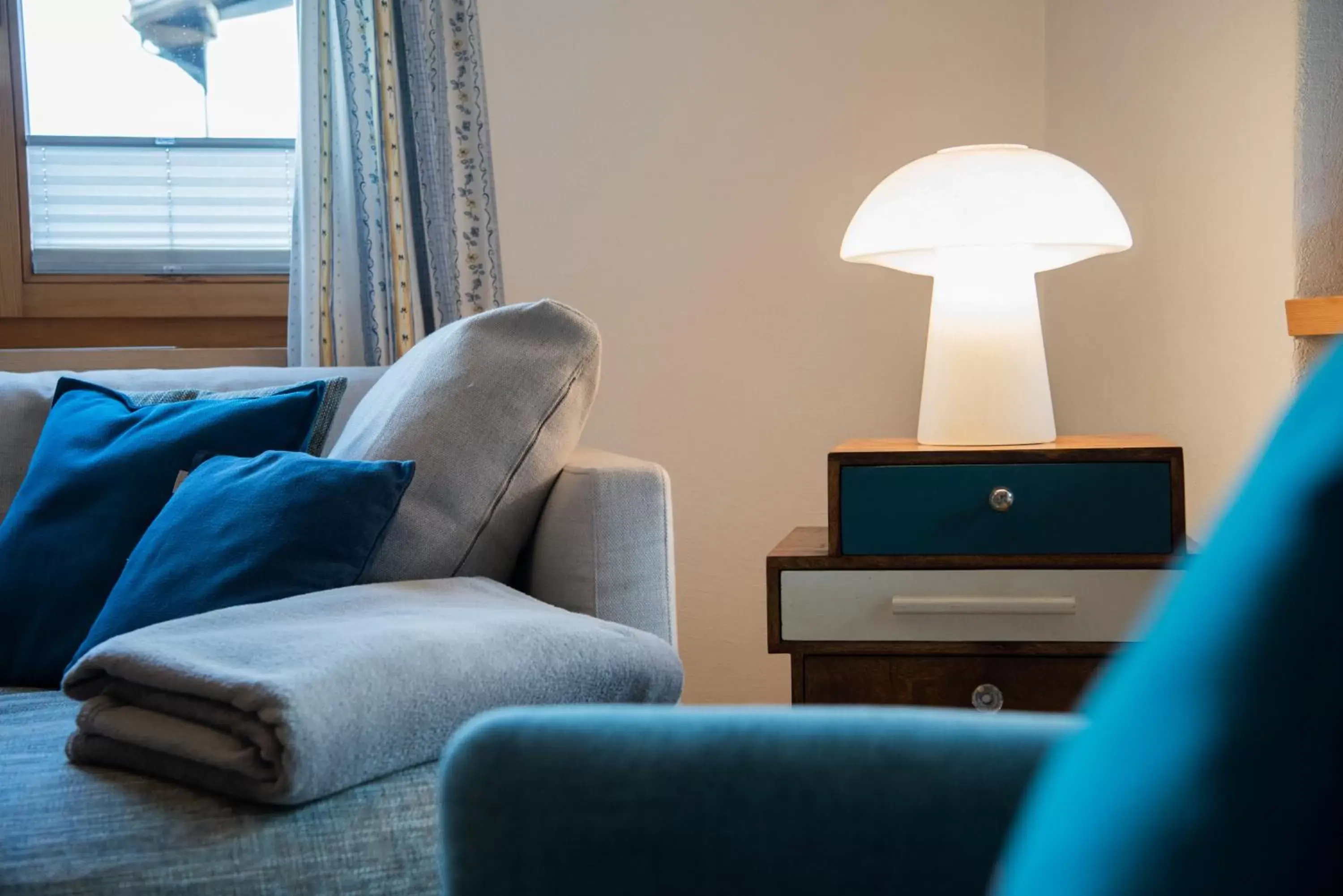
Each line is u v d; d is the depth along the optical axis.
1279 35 1.68
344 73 2.43
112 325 2.63
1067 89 2.49
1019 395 1.80
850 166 2.63
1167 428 2.07
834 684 1.74
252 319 2.67
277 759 0.89
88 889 0.85
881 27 2.63
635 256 2.65
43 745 1.08
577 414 1.54
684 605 2.69
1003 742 0.63
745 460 2.67
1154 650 0.27
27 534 1.60
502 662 1.07
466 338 1.51
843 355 2.66
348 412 2.07
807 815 0.62
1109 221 1.71
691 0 2.63
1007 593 1.71
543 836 0.63
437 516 1.44
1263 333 1.74
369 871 0.91
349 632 1.04
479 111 2.49
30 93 2.60
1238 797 0.25
